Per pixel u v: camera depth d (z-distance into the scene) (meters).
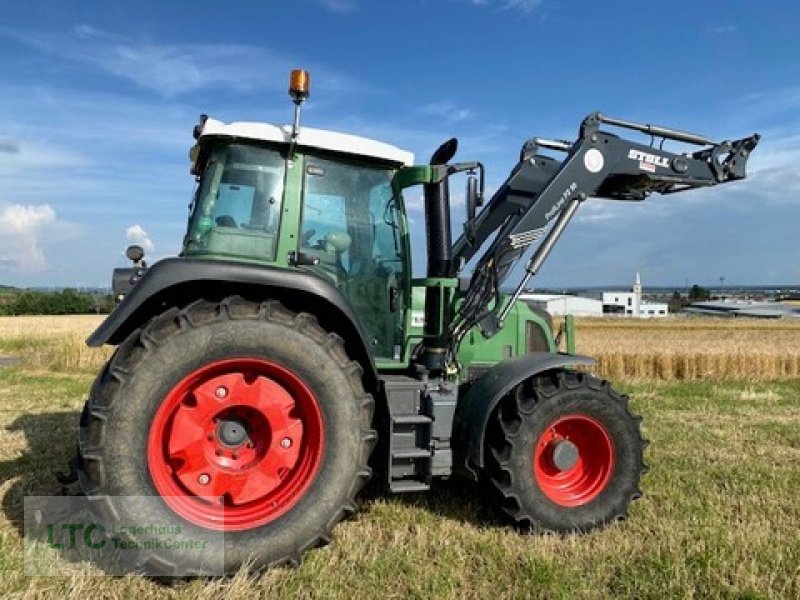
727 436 7.01
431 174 4.07
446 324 4.22
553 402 4.05
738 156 5.36
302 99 3.81
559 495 4.12
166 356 3.22
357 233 4.15
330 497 3.47
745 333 26.30
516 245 4.51
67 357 15.47
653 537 3.86
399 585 3.18
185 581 3.21
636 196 5.56
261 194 3.87
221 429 3.43
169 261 3.39
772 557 3.49
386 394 3.87
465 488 4.73
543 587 3.16
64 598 2.96
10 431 6.66
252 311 3.41
